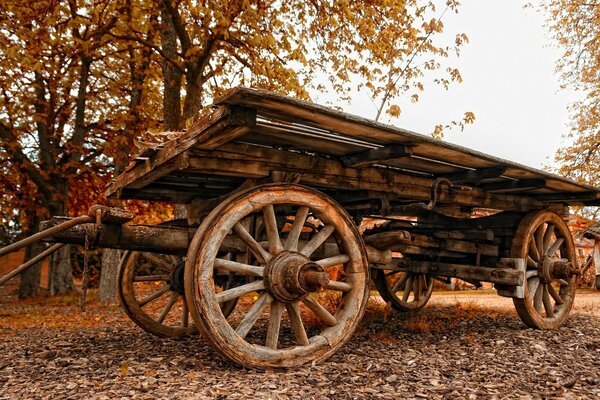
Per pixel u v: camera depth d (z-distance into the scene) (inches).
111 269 526.6
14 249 151.3
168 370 159.5
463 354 195.0
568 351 205.5
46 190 601.6
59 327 302.4
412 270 277.3
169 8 413.4
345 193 207.9
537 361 184.1
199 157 156.1
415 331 249.0
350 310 183.0
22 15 439.2
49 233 156.9
